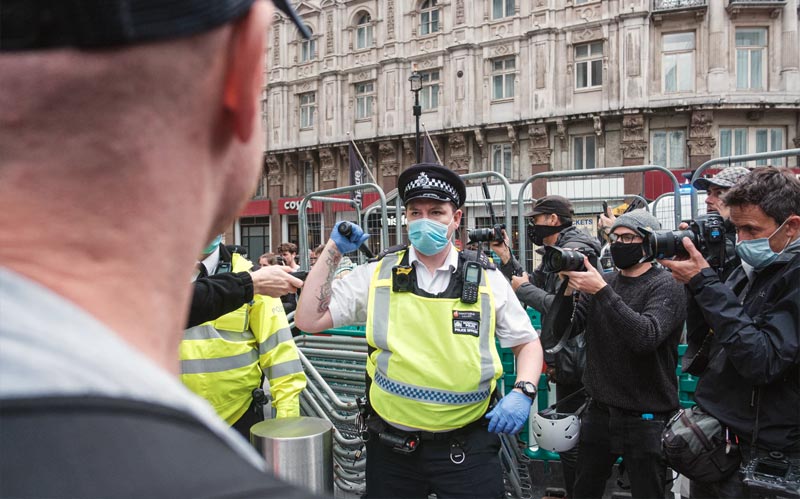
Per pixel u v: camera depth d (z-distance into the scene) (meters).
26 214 0.33
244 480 0.30
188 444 0.30
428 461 2.16
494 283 2.33
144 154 0.35
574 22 19.59
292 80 25.53
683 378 3.33
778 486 1.88
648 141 19.16
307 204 6.23
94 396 0.29
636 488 2.57
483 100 21.23
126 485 0.26
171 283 0.38
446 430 2.15
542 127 20.08
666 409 2.54
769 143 18.67
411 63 22.62
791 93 18.22
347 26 23.97
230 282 2.14
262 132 0.48
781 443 1.93
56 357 0.29
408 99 22.83
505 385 3.53
